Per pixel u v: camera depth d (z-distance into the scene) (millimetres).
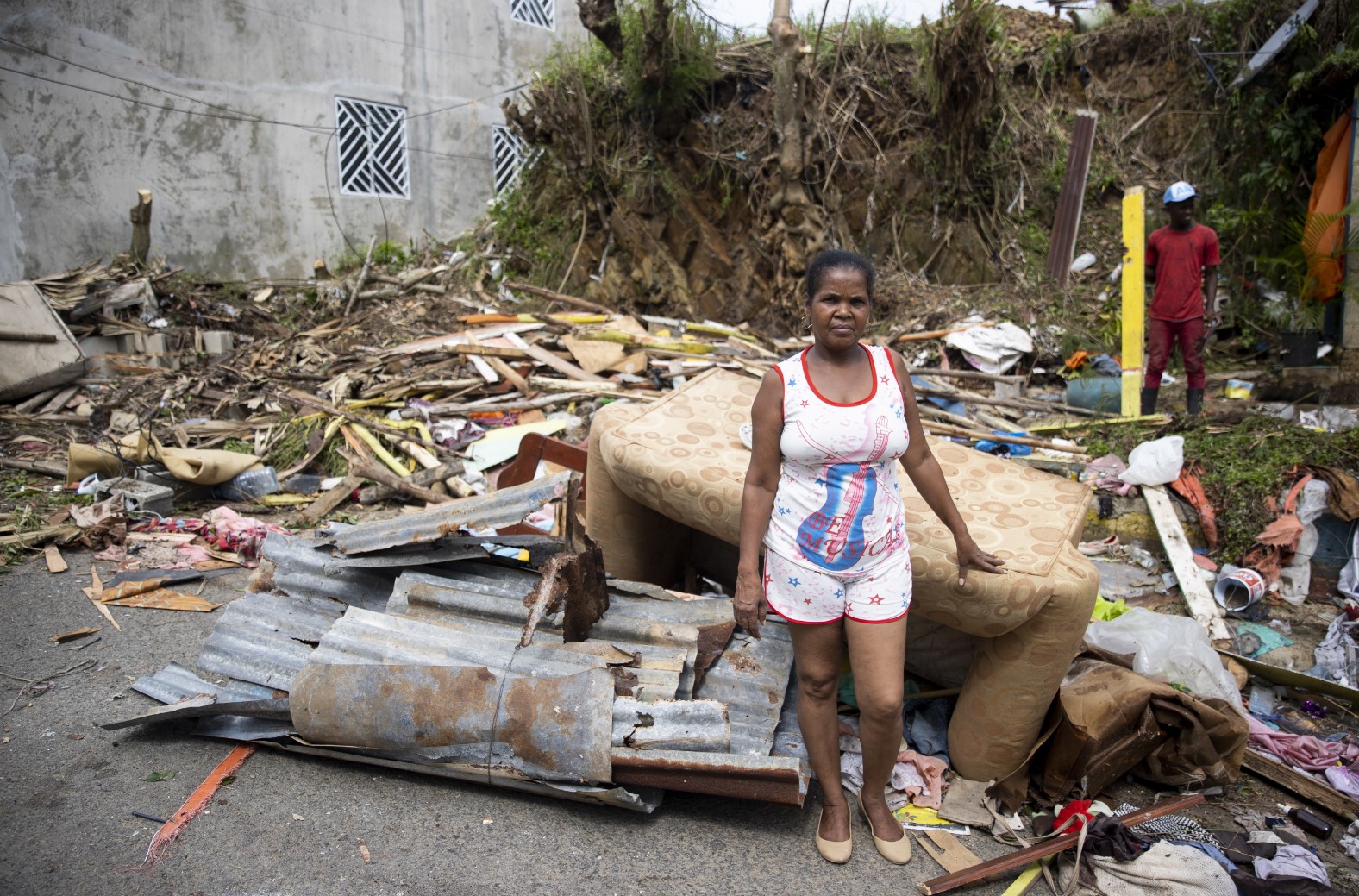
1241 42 9539
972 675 2814
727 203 10656
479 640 2871
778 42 9258
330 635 2908
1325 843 2730
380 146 12148
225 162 10727
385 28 11938
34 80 9266
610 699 2557
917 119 10250
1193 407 6203
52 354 8125
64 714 3150
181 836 2500
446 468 6281
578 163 11133
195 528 5262
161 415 7586
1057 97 10578
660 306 11031
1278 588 4641
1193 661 3373
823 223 10078
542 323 9219
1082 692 2904
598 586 2988
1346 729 3404
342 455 6602
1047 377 8352
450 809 2662
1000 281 9812
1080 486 3234
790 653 2955
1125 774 3037
